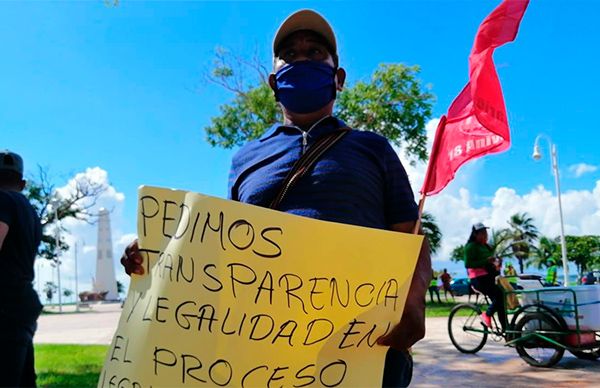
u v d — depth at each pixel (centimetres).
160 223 162
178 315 152
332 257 154
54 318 2594
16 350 277
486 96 179
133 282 166
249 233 153
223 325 150
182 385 148
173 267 155
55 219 4100
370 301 156
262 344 150
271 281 152
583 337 683
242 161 192
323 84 189
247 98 1822
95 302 5416
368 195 170
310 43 195
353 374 155
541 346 703
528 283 991
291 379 151
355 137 180
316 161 171
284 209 168
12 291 280
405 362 173
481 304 830
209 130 1888
